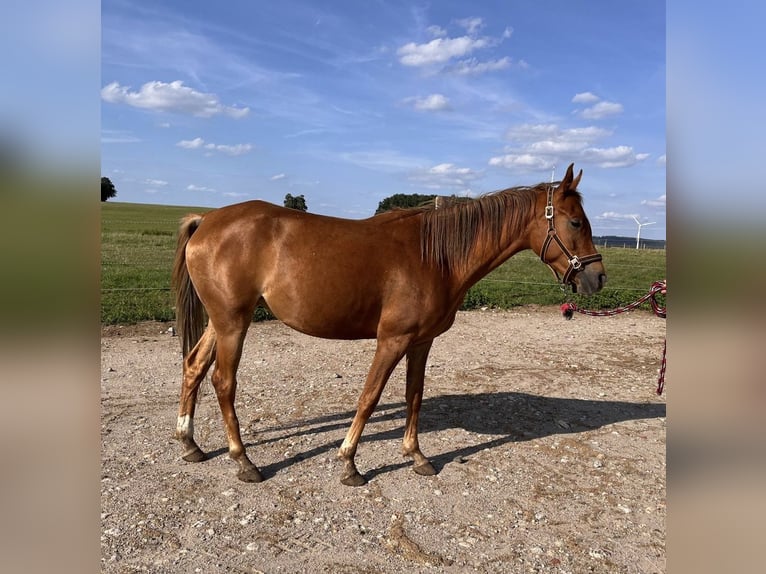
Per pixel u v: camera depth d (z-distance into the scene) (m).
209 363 3.90
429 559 2.81
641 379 6.45
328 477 3.70
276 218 3.52
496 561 2.82
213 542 2.89
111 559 2.71
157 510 3.19
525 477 3.81
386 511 3.28
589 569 2.78
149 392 5.35
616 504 3.46
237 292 3.47
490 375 6.44
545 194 3.73
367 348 7.50
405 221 3.66
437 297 3.53
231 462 3.88
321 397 5.39
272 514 3.20
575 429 4.78
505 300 11.11
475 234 3.65
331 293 3.40
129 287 10.65
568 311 4.04
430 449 4.26
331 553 2.83
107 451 3.98
